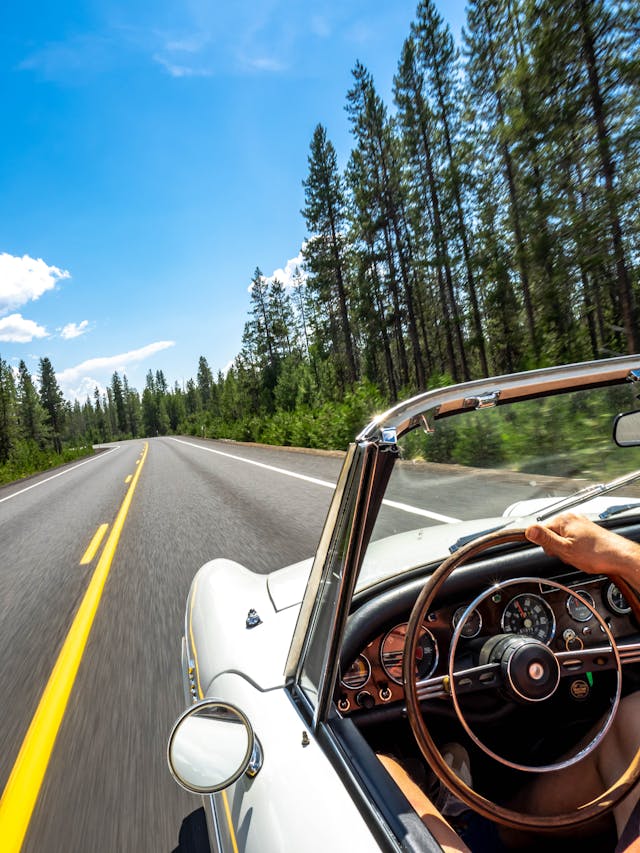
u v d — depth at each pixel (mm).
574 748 1587
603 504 2146
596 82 16859
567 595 1768
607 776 1457
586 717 1790
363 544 1191
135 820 2465
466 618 1447
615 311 23875
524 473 1575
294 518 8242
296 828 1123
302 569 2490
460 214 37906
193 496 11992
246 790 1295
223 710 1476
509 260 28109
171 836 2348
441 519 1783
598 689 1789
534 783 1596
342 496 1205
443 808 1682
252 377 72312
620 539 1266
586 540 1278
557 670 1396
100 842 2357
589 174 17672
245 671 1716
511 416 1445
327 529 1277
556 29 16906
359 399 17953
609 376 1429
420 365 45875
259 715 1475
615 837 1501
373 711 1653
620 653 1671
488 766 1766
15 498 18453
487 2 26016
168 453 34062
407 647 1308
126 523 9867
